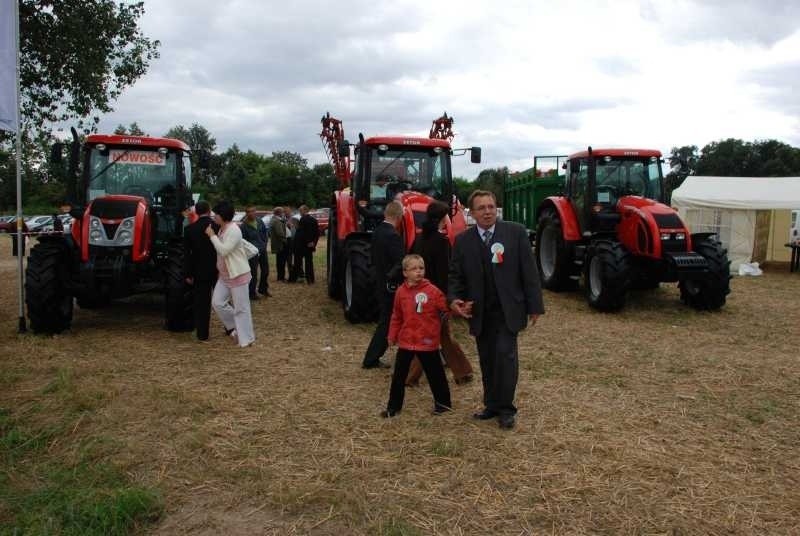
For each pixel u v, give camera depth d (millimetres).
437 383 4516
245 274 6594
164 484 3424
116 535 2910
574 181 10242
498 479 3484
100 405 4641
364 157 8492
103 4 12523
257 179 61312
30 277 6719
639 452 3863
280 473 3562
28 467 3648
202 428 4195
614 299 8523
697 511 3146
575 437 4098
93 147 7785
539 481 3459
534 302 4102
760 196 14648
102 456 3785
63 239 7207
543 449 3900
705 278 8586
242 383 5281
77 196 7742
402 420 4402
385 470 3605
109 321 7930
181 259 7320
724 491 3363
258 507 3201
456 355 5207
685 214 15883
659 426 4332
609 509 3156
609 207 9547
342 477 3510
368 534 2953
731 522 3045
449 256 5293
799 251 14734
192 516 3115
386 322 5609
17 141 6914
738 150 67812
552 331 7527
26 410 4504
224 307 6789
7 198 55531
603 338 7148
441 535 2924
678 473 3566
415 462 3719
